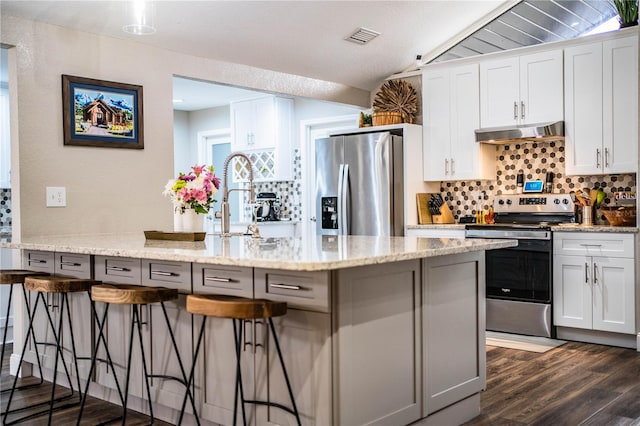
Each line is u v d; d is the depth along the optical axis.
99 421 3.14
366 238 3.57
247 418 2.67
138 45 4.34
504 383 3.63
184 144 8.41
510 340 4.71
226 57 4.85
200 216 3.78
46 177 3.88
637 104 4.50
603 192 4.87
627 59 4.56
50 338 3.79
